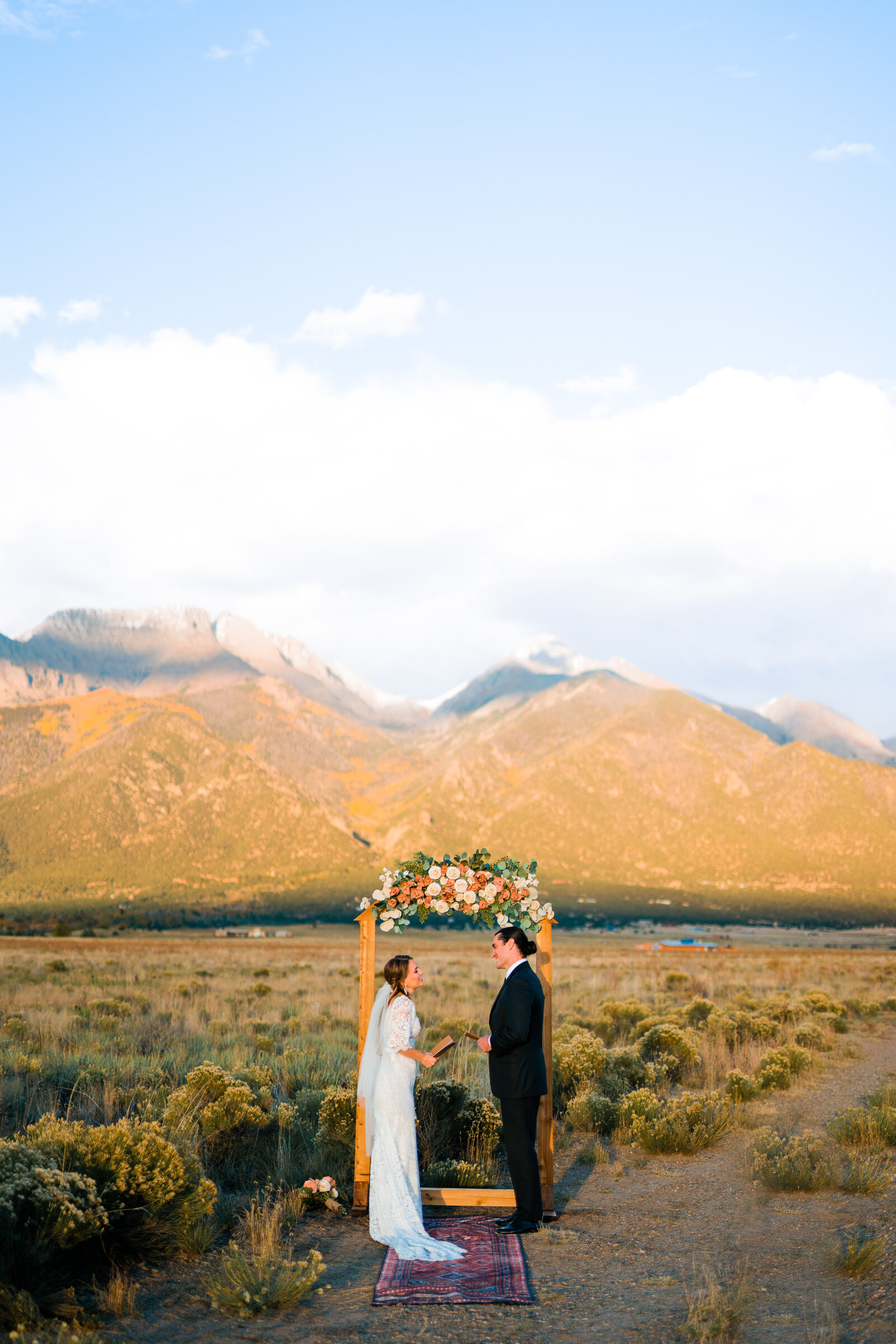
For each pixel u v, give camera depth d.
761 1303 5.23
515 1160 6.60
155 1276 5.64
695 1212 7.02
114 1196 5.81
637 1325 4.93
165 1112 8.28
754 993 24.00
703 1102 9.88
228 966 33.12
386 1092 6.47
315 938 104.81
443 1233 6.52
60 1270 5.42
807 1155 7.98
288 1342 4.68
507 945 6.73
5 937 78.38
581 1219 6.91
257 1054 12.39
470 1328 4.88
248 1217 6.67
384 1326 4.91
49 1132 6.20
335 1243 6.39
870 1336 4.64
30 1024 14.12
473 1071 11.55
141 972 27.64
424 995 20.30
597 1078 11.07
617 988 24.56
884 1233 6.27
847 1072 13.19
